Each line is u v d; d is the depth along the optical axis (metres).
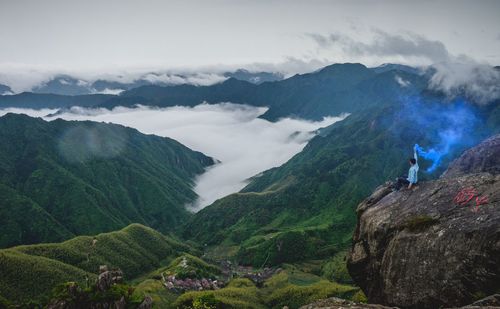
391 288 30.97
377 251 33.47
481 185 30.34
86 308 128.62
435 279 28.12
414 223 30.81
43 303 144.00
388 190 37.72
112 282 143.38
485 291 25.61
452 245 27.62
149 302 142.88
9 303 156.50
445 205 30.61
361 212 37.31
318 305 30.08
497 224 25.97
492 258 25.27
